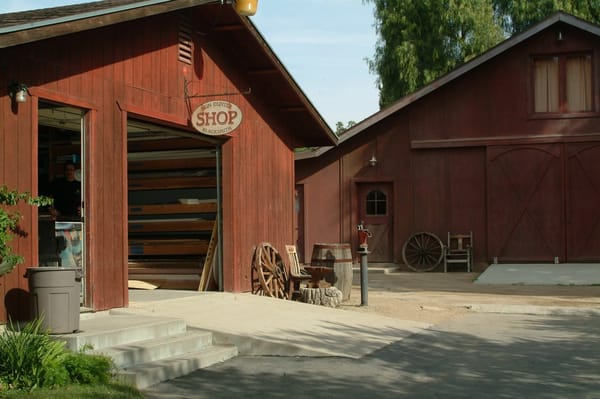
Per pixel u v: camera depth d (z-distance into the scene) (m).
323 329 10.30
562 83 20.34
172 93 11.45
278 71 13.71
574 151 20.20
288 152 15.69
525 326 11.40
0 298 8.26
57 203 12.10
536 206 20.39
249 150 13.84
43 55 8.95
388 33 33.22
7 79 8.42
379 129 21.55
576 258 20.09
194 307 10.78
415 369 8.27
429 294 15.53
